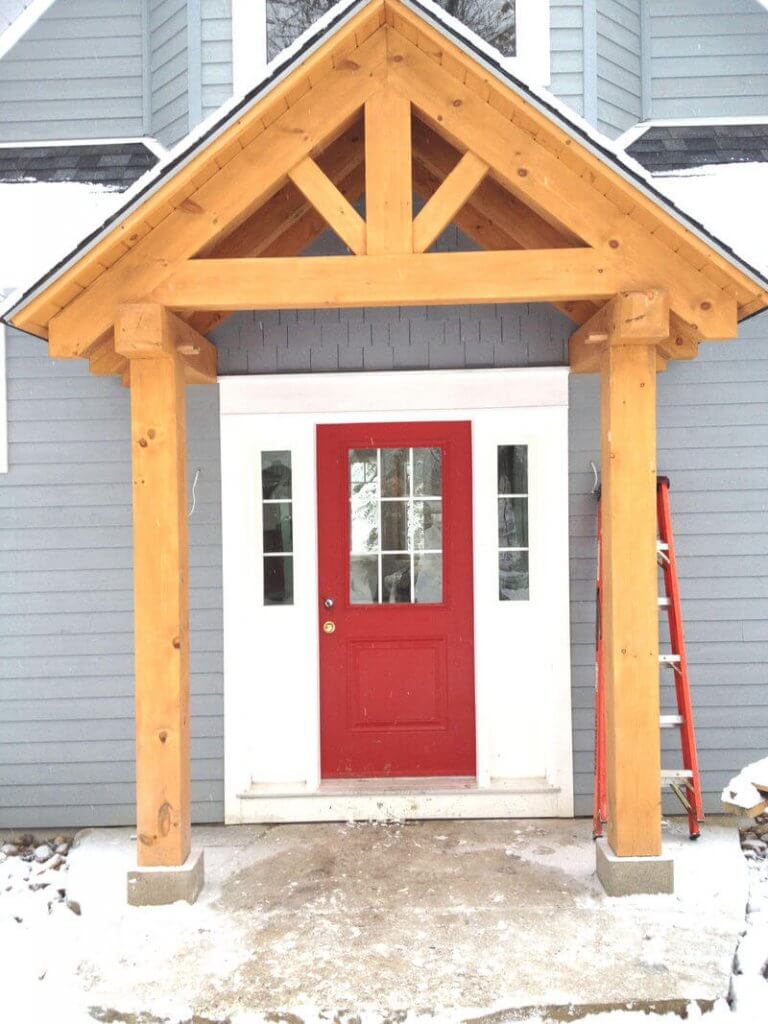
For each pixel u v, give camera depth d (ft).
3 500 15.49
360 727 15.92
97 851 14.24
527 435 15.78
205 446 15.44
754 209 15.42
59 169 16.81
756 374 15.40
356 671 15.93
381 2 10.50
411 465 15.94
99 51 17.66
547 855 13.35
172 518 11.82
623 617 11.83
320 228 14.69
